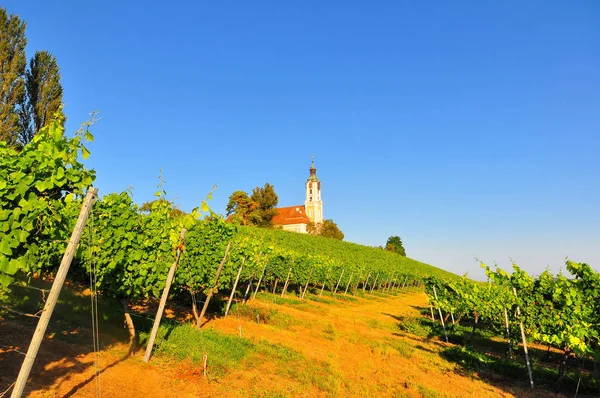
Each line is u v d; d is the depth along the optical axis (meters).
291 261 21.19
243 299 17.09
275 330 11.84
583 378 9.57
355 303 24.23
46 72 28.19
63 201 4.70
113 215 7.87
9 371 5.29
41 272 10.02
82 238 7.75
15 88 24.89
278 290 24.30
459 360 10.81
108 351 7.13
